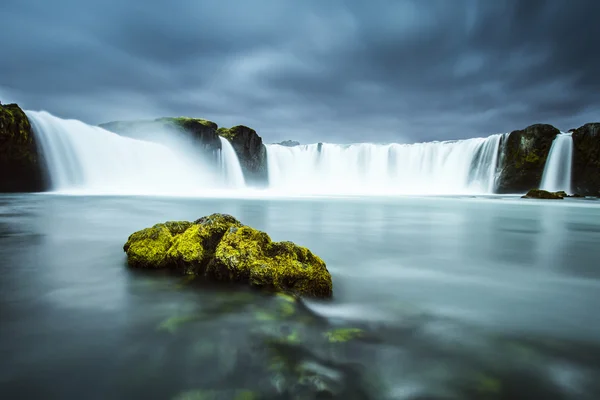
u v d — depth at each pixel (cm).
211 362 398
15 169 3838
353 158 8588
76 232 1337
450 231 1581
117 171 4906
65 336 453
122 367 383
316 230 1523
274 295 604
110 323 495
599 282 755
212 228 773
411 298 640
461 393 355
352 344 448
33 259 868
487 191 7338
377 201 4034
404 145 8375
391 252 1064
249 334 469
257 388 354
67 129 4325
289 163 8612
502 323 528
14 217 1841
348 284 726
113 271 757
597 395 354
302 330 486
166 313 534
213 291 627
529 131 6925
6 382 352
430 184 8019
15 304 564
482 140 7538
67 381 356
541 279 781
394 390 358
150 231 839
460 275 809
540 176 6856
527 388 365
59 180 4228
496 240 1333
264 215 2167
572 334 492
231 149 7188
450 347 448
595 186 6369
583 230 1677
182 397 337
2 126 3462
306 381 367
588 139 6378
